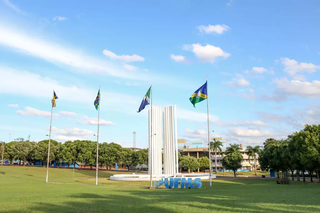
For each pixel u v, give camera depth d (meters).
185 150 167.62
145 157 133.25
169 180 48.25
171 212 16.38
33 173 89.19
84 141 135.25
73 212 16.34
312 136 56.41
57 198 24.36
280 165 82.38
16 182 55.97
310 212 16.38
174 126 83.38
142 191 36.88
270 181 76.38
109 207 18.36
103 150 132.38
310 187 47.12
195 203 20.45
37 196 26.16
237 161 110.69
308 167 63.22
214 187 50.06
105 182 65.38
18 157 138.00
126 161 134.12
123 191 36.00
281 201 22.44
